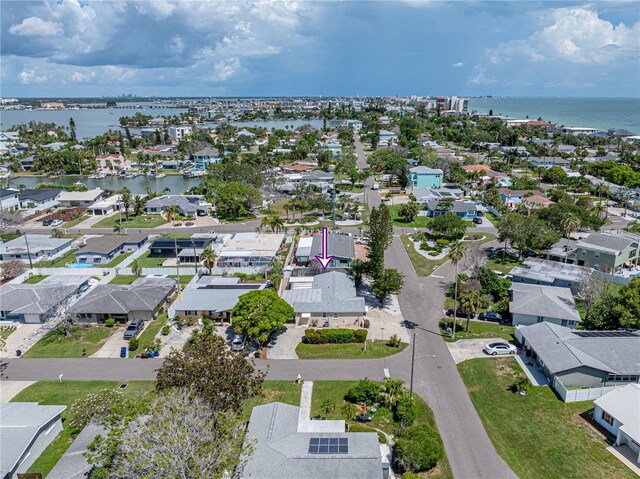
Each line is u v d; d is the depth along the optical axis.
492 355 58.88
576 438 43.59
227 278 80.69
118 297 69.56
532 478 39.25
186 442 31.61
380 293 70.38
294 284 76.44
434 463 40.06
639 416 42.22
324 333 61.81
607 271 83.88
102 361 58.47
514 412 47.62
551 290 70.62
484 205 138.00
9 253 94.56
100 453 35.88
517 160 198.38
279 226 108.88
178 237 109.06
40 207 137.75
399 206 137.38
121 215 130.50
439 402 49.59
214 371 41.25
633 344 53.91
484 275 75.25
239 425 37.44
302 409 48.19
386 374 54.31
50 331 66.19
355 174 165.12
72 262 94.12
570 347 53.38
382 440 43.47
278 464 37.09
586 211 107.12
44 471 40.19
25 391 52.28
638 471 39.50
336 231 113.25
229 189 128.88
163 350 60.62
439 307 73.00
